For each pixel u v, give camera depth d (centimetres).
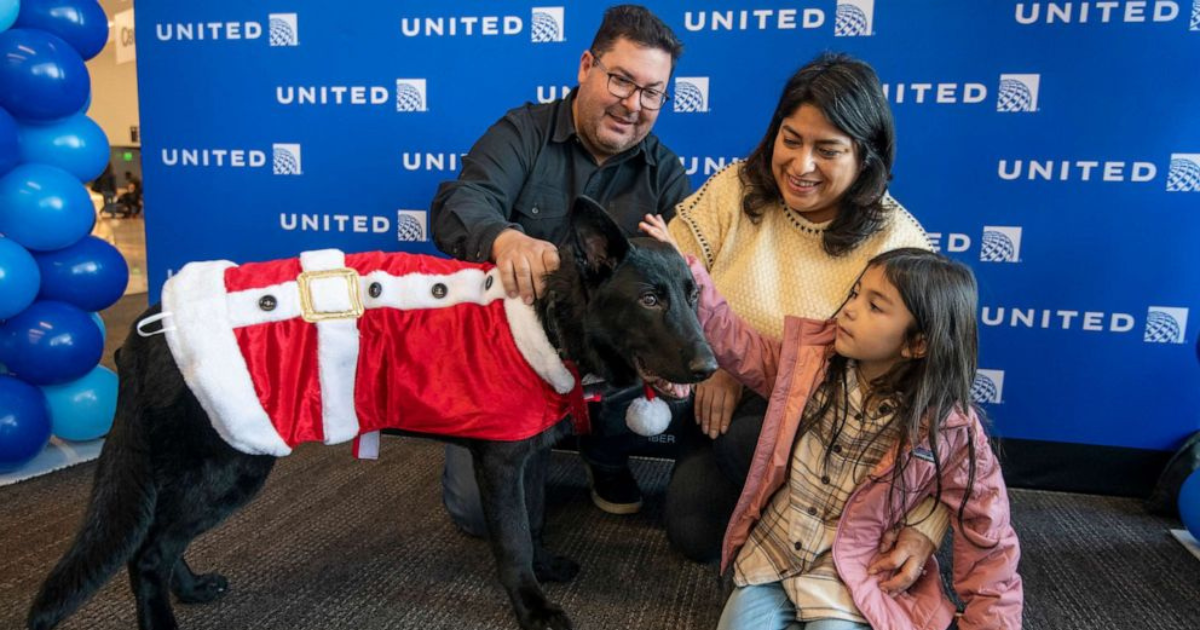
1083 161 220
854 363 139
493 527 139
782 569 141
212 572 168
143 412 123
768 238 171
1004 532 130
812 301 167
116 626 147
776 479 143
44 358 218
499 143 199
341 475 230
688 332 121
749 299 170
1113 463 230
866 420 136
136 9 274
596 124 192
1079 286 226
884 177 156
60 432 237
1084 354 229
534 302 129
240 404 119
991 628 128
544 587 167
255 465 132
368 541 188
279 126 271
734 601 140
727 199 180
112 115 1211
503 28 247
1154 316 223
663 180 214
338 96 264
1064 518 212
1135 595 169
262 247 283
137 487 122
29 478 219
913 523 138
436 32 252
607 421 192
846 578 132
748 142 239
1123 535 201
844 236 160
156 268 293
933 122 226
